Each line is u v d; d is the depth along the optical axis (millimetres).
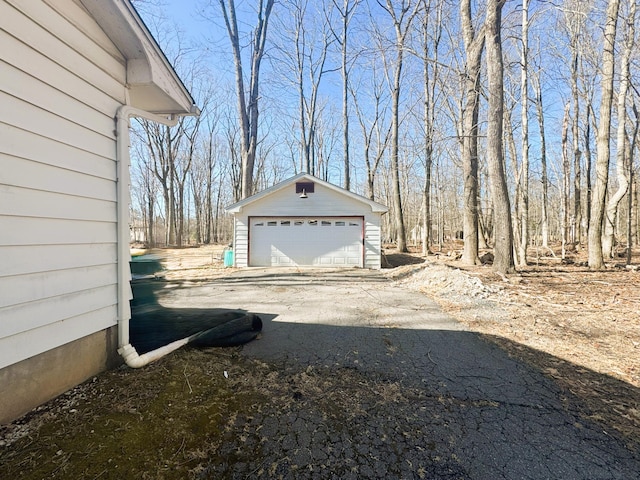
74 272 2201
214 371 2693
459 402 2326
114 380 2369
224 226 37188
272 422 2049
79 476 1491
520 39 8766
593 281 6762
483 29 7789
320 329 3945
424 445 1863
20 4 1829
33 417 1857
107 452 1656
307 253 10688
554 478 1626
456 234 27812
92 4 2277
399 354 3199
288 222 10734
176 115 3873
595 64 10648
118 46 2689
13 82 1792
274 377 2672
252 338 3523
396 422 2082
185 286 7027
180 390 2330
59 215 2092
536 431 1994
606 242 11023
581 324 4039
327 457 1755
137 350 2824
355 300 5590
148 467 1595
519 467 1697
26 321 1860
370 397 2389
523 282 6637
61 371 2102
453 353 3223
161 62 3012
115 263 2607
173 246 22781
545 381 2635
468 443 1884
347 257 10656
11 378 1789
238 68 12023
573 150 18312
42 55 1971
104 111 2533
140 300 5164
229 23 11773
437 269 7602
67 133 2160
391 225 30594
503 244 7465
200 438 1849
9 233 1769
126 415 1974
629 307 4766
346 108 17172
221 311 4074
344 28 16625
